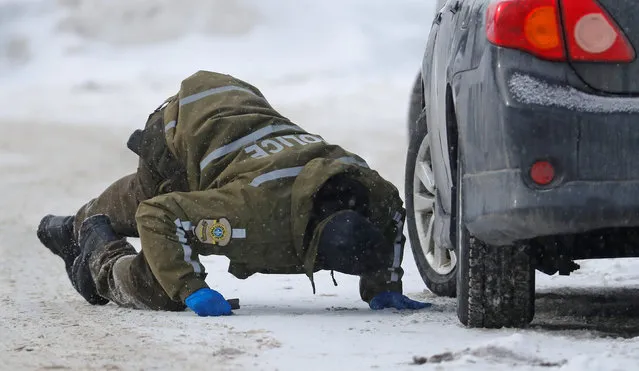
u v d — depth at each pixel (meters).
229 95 15.37
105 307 15.68
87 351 11.48
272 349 11.37
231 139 14.69
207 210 13.96
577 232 11.11
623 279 18.94
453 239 13.04
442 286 16.83
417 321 13.35
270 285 19.20
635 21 11.09
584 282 18.67
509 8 11.28
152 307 14.89
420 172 17.25
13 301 16.98
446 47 13.45
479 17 11.93
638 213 10.83
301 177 13.94
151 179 15.97
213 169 14.62
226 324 13.22
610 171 10.83
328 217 13.82
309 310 15.20
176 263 14.02
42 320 14.23
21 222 34.31
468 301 12.27
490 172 11.27
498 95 11.13
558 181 10.88
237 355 11.05
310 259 13.79
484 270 12.08
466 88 11.80
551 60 11.09
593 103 10.90
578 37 11.06
